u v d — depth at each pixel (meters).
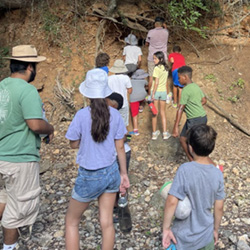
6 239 3.14
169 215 2.31
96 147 2.66
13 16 7.16
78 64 6.66
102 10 6.50
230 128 5.86
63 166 4.98
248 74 6.54
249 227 3.63
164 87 5.32
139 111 6.06
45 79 6.64
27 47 3.04
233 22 6.78
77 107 6.27
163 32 5.81
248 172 4.82
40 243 3.42
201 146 2.29
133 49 5.83
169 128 5.79
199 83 6.36
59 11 6.76
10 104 2.89
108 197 2.80
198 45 6.84
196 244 2.37
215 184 2.30
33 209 3.13
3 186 3.16
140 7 6.53
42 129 2.97
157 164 5.07
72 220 2.86
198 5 5.79
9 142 2.95
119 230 3.58
